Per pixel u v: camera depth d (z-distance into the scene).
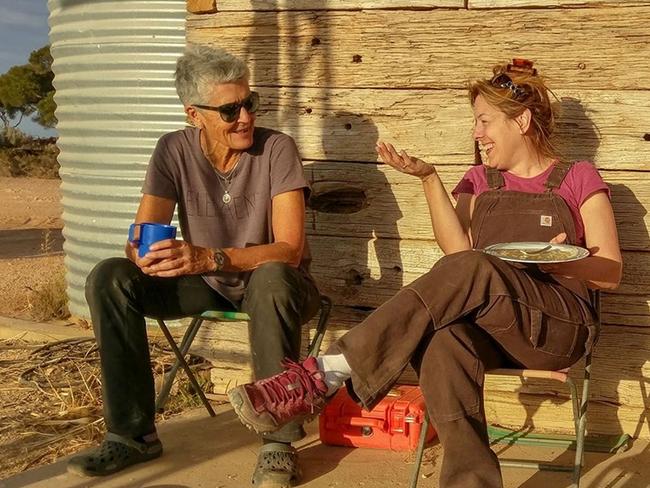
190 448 4.16
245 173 4.09
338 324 4.65
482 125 3.81
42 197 18.88
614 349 4.21
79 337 6.22
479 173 3.94
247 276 4.06
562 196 3.72
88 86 6.05
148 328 6.08
